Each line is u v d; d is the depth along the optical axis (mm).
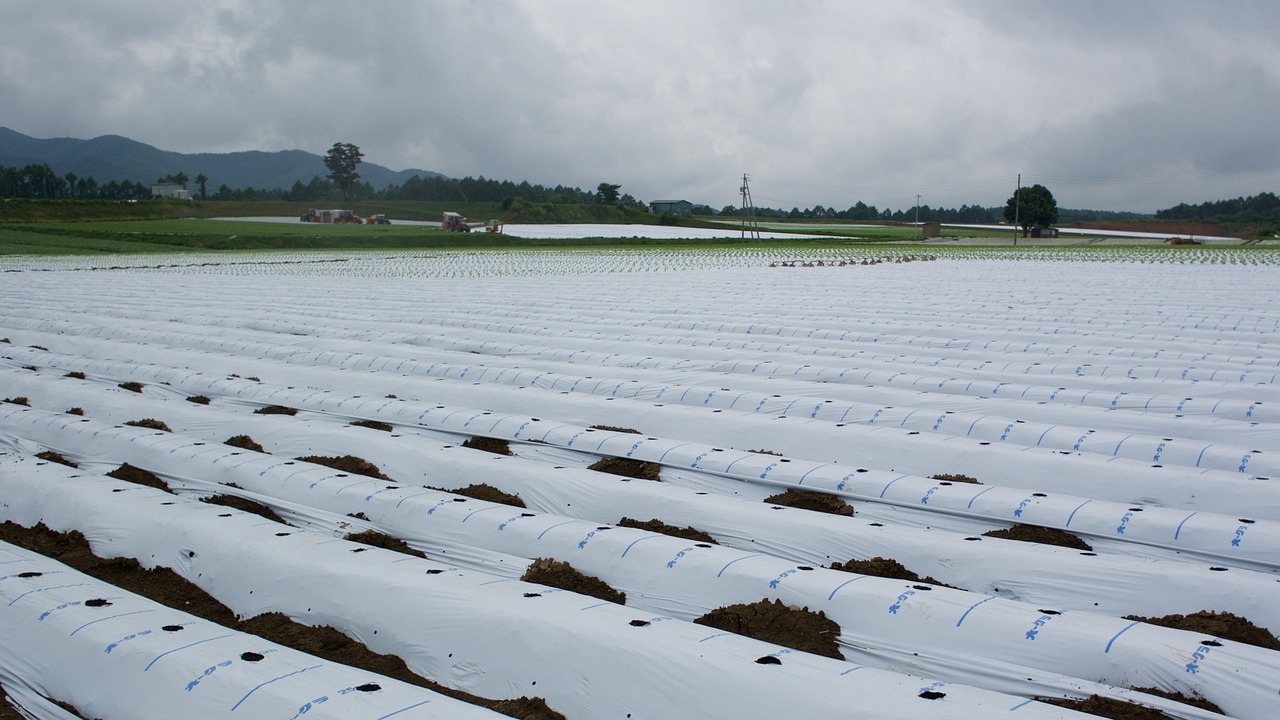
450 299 28906
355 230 88562
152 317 23703
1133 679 5477
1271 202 178375
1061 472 9477
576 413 12648
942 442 10391
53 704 5742
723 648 5645
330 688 5332
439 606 6387
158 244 68625
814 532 7859
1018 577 7039
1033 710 4961
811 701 5105
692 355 17875
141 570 7699
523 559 7629
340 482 9156
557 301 28047
